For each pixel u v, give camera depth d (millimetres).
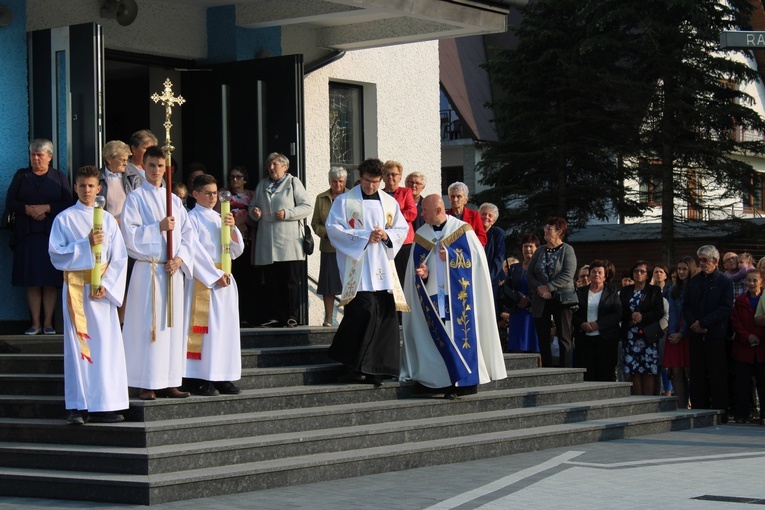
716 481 9852
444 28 15336
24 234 11711
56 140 12297
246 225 14102
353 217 12047
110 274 10031
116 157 11422
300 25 15898
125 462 9336
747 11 33031
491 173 34781
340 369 12211
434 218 12719
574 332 15430
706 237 33875
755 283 15070
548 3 33469
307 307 14625
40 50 12367
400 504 8859
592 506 8695
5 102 12211
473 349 12461
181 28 14859
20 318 12172
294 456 10211
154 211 10508
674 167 33312
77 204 10289
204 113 15039
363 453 10438
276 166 13672
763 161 43438
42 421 10188
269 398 10992
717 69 32250
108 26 13945
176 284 10531
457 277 12555
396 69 17547
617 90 32031
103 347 9898
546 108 34375
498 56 34719
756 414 15773
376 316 11922
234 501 9047
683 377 15898
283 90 14648
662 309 15305
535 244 15359
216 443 9844
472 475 10305
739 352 15062
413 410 11820
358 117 17281
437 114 18188
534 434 11969
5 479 9531
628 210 33500
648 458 11344
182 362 10547
